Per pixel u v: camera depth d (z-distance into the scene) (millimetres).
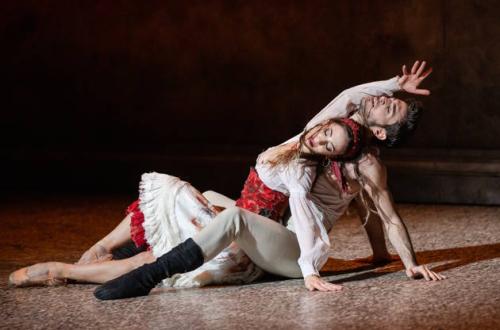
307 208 5805
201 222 5898
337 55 10922
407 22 10523
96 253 6230
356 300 5441
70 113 12242
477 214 9156
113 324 5129
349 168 5863
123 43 11914
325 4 10906
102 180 11648
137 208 6062
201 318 5180
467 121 10375
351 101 5938
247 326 4977
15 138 12438
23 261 7215
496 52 10164
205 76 11609
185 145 11672
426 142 10562
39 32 12203
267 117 11359
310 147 5781
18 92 12367
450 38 10352
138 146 11836
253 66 11359
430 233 8047
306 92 11141
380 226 6555
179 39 11664
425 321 4910
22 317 5371
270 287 5906
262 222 5766
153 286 5688
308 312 5207
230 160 10992
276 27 11188
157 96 11844
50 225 8992
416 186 10242
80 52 12086
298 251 5930
